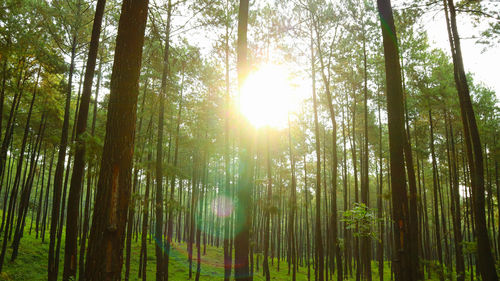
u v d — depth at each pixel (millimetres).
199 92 16750
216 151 19234
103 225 3281
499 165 23812
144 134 10898
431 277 20875
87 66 6738
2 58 10156
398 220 4848
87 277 3197
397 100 5141
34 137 20266
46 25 11859
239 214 5695
